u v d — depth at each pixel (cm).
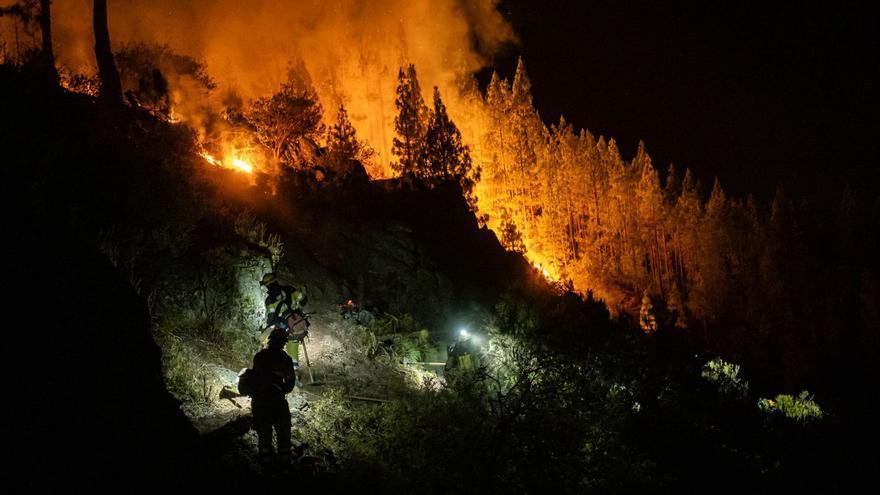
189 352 1007
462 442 935
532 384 1053
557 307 1155
